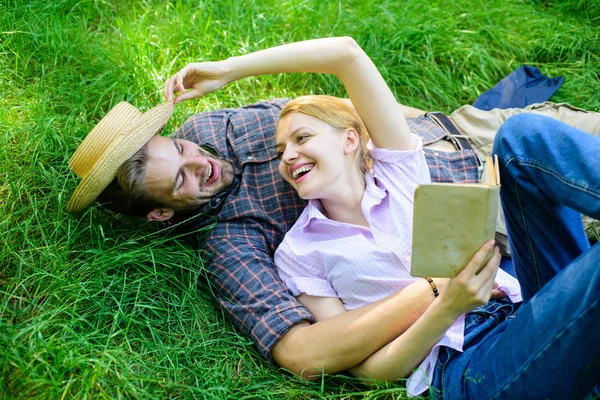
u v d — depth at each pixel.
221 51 3.09
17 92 2.66
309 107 2.13
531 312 1.66
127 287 2.16
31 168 2.37
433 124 2.49
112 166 2.09
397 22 3.33
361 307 1.97
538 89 3.04
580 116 2.54
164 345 2.07
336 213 2.16
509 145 1.76
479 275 1.68
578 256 1.69
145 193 2.20
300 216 2.23
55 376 1.81
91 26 3.21
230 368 2.07
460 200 1.57
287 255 2.16
